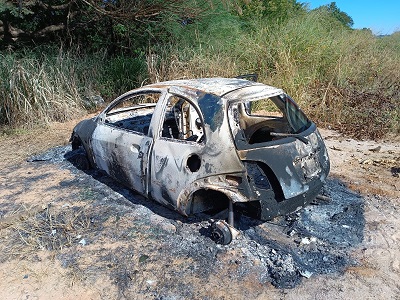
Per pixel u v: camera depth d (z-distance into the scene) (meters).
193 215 4.38
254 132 5.12
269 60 10.49
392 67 11.30
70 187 5.36
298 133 4.26
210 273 3.46
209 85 4.20
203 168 3.70
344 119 8.70
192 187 3.77
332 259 3.65
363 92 9.64
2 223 4.39
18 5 10.49
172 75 10.02
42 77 9.34
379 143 7.45
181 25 12.08
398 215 4.48
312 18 12.45
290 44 10.64
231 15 12.91
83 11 11.64
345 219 4.36
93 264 3.62
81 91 10.61
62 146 7.32
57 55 10.93
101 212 4.59
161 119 4.23
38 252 3.84
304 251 3.77
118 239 4.02
